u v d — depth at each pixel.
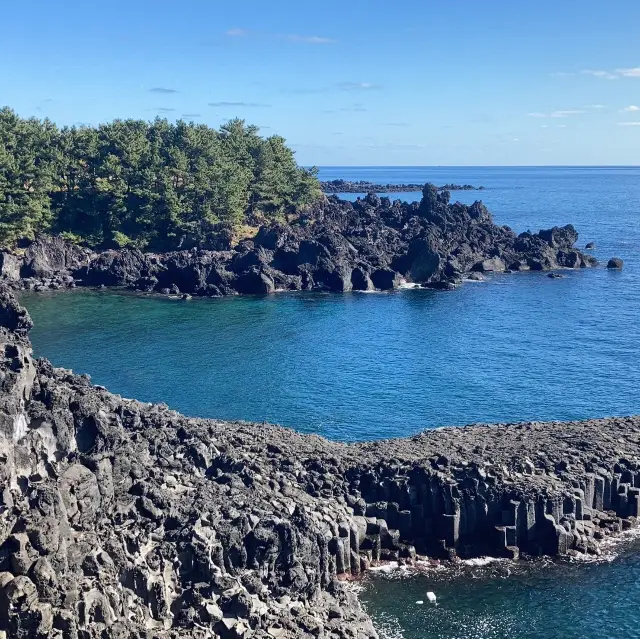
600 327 171.12
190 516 63.59
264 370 137.12
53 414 62.56
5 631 46.94
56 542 51.47
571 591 71.62
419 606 69.25
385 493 79.94
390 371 137.12
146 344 154.75
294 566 64.44
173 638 53.97
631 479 85.75
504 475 81.38
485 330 169.62
